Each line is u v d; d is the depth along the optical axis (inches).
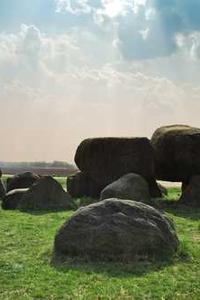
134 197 995.9
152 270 478.9
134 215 529.0
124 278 452.4
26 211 989.8
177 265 501.0
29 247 596.4
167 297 406.6
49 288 425.7
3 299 398.9
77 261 507.8
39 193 1031.0
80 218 530.9
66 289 422.6
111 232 511.5
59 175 2370.8
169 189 1510.8
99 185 1182.3
